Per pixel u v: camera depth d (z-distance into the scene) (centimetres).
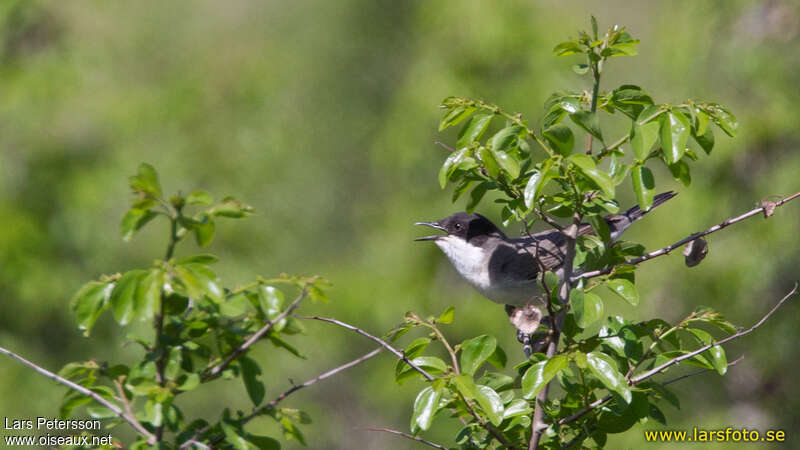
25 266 1451
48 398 1461
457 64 1627
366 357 464
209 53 1917
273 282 475
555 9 1681
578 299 441
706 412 1246
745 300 1252
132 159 1603
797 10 1222
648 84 1472
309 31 2061
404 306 1659
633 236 1394
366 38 2005
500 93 1590
